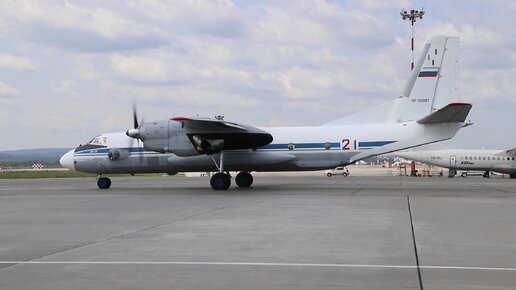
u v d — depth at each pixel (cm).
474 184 3119
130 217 1367
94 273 707
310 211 1471
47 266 755
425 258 794
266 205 1659
